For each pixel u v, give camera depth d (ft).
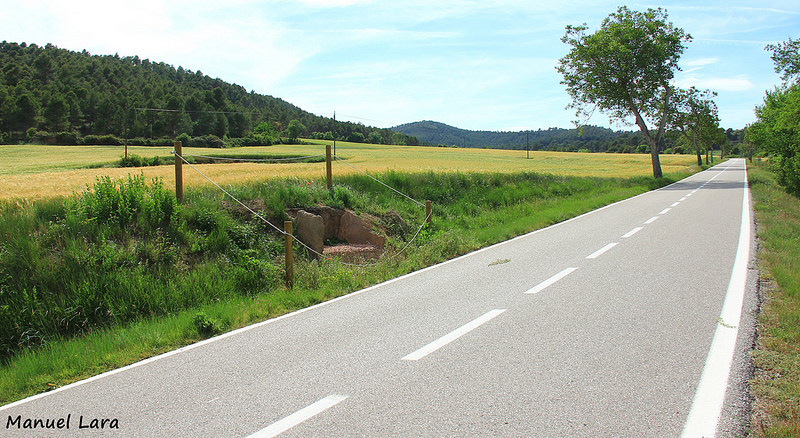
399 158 243.60
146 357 16.07
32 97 363.76
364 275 26.86
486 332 16.17
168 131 390.21
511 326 16.69
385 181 56.03
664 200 67.00
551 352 14.08
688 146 241.55
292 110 622.95
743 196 69.51
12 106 350.23
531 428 9.88
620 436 9.46
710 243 31.68
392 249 36.47
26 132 350.64
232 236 31.63
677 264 25.66
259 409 11.34
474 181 67.77
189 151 259.60
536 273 25.20
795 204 54.08
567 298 19.98
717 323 15.94
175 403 11.96
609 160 267.80
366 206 42.01
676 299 19.03
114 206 29.81
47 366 15.94
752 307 17.44
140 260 26.66
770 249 28.35
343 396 11.80
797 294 18.04
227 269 27.99
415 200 52.85
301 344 16.05
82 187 69.67
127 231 28.09
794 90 69.77
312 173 80.79
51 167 172.04
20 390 14.14
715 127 197.77
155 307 24.08
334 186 43.80
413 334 16.40
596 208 58.95
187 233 29.78
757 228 37.81
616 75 112.68
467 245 34.76
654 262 26.45
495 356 13.98
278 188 39.52
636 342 14.58
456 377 12.62
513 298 20.43
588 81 117.70
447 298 21.11
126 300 23.94
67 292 23.62
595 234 37.96
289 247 25.95
